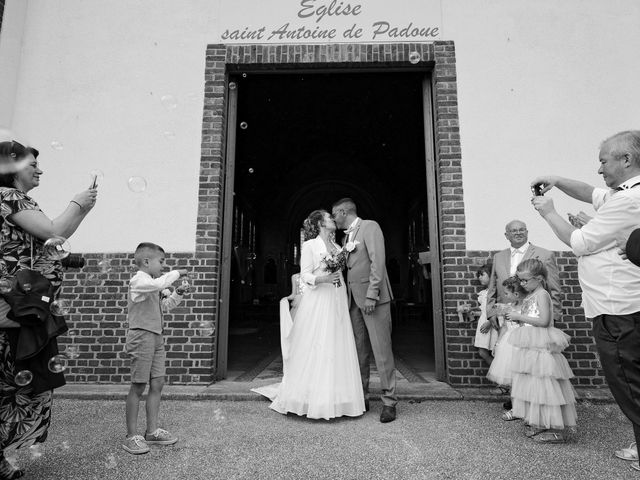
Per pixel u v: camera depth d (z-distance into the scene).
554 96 4.87
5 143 2.22
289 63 4.99
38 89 5.02
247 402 3.96
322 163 24.19
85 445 2.86
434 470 2.48
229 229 5.04
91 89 5.01
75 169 4.89
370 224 3.71
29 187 2.33
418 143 17.48
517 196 4.73
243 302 20.39
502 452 2.76
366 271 3.69
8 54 4.92
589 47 4.94
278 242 24.47
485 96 4.88
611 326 2.01
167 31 5.09
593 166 4.75
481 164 4.77
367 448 2.82
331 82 13.16
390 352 3.55
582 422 3.41
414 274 21.80
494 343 4.09
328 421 3.40
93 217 4.80
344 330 3.60
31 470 2.46
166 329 4.57
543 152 4.79
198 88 5.00
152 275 2.94
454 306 4.56
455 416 3.54
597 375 4.41
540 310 2.98
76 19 5.13
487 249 4.64
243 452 2.74
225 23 5.07
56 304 2.22
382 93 14.08
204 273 4.68
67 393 4.09
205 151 4.89
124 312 4.64
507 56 4.93
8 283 2.02
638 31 4.95
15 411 2.16
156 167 4.88
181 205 4.81
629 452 2.65
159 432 2.89
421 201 20.73
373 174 24.06
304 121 17.22
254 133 17.44
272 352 7.52
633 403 1.92
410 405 3.88
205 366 4.52
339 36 4.99
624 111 4.83
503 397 4.01
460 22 4.99
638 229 1.72
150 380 2.91
